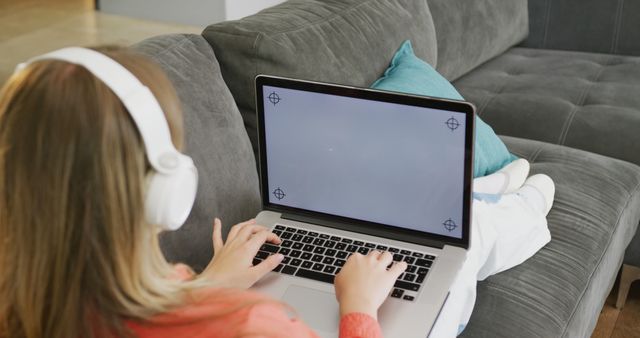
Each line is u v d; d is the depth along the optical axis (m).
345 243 1.35
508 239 1.60
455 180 1.29
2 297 0.74
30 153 0.67
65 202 0.68
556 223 1.79
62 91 0.67
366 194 1.35
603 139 2.26
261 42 1.63
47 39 4.53
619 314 2.27
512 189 1.80
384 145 1.31
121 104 0.69
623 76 2.62
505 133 2.36
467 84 2.60
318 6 1.91
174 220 0.74
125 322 0.72
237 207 1.46
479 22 2.64
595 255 1.73
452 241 1.32
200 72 1.47
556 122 2.33
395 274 1.06
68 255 0.69
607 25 2.88
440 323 1.29
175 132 0.75
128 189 0.69
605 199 1.92
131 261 0.71
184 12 4.74
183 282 0.77
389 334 1.16
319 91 1.32
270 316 0.75
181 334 0.74
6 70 4.07
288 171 1.39
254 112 1.65
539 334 1.50
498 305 1.55
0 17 4.87
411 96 1.27
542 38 2.99
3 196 0.70
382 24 1.99
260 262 1.29
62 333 0.71
